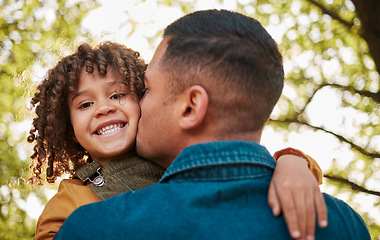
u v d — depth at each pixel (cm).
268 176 131
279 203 121
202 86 131
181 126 134
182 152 129
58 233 129
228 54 131
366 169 706
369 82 704
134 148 183
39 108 201
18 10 690
